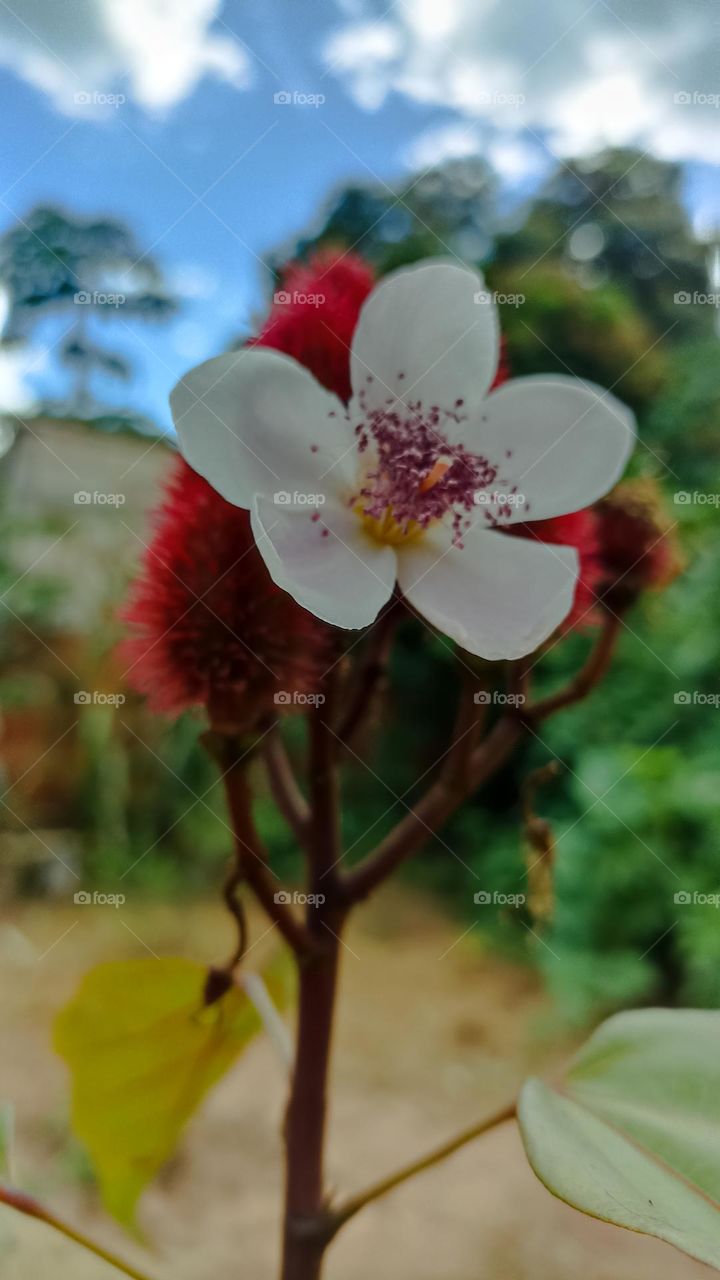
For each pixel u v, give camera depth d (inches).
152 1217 13.9
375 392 4.2
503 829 22.5
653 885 18.4
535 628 3.8
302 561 4.0
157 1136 4.3
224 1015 4.1
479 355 4.3
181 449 3.8
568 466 4.2
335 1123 16.6
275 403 3.9
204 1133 16.1
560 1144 3.5
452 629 3.8
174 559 3.9
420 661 23.6
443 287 4.2
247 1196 14.5
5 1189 3.9
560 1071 4.0
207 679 3.6
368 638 4.2
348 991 21.0
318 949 3.8
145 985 4.0
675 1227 3.1
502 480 4.3
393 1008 20.2
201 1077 4.2
